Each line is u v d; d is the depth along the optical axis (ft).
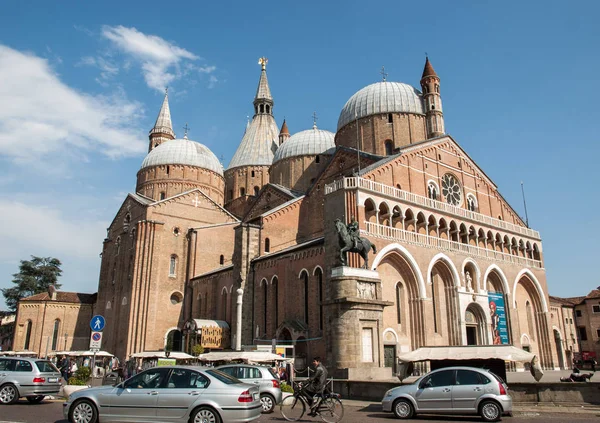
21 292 281.95
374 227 140.26
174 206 216.95
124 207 231.91
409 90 205.46
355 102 208.44
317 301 142.51
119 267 219.82
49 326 230.48
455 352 83.51
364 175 150.71
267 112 299.38
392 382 83.41
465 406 63.62
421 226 160.35
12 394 76.28
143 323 195.00
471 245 171.22
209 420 50.21
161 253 208.13
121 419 52.29
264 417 66.90
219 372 54.75
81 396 53.83
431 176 174.40
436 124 193.26
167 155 251.39
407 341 143.84
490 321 167.53
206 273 201.77
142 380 53.98
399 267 148.46
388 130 196.34
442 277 161.38
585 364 236.84
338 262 133.90
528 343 187.93
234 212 265.34
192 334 173.27
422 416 67.82
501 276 178.50
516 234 194.18
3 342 272.51
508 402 62.64
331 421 62.34
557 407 74.38
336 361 97.40
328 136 234.79
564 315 263.08
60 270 300.40
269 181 248.11
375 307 102.99
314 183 193.16
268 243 178.40
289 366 114.42
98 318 90.33
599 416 66.44
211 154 268.21
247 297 167.12
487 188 197.57
